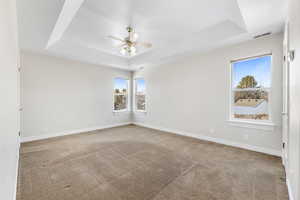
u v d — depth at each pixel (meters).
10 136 1.20
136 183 1.90
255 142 2.97
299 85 1.24
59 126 4.20
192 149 3.14
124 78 5.94
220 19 2.67
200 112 3.91
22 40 2.93
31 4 1.73
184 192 1.72
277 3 1.77
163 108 4.93
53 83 4.05
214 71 3.58
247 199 1.61
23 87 3.55
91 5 2.20
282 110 2.61
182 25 2.88
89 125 4.88
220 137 3.52
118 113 5.75
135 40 3.37
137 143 3.57
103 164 2.43
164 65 4.85
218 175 2.10
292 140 1.52
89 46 4.07
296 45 1.35
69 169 2.26
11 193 1.25
